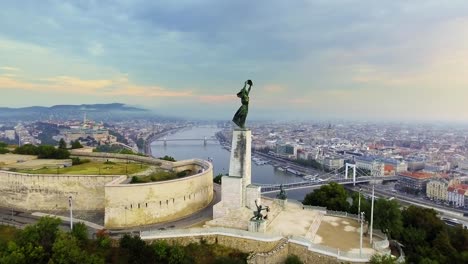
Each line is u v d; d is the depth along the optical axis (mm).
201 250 83500
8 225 97438
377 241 86562
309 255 82125
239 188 100812
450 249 91500
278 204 114562
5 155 157375
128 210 97938
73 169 128625
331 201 117250
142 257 78188
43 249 76938
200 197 116688
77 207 113250
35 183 114625
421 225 101500
